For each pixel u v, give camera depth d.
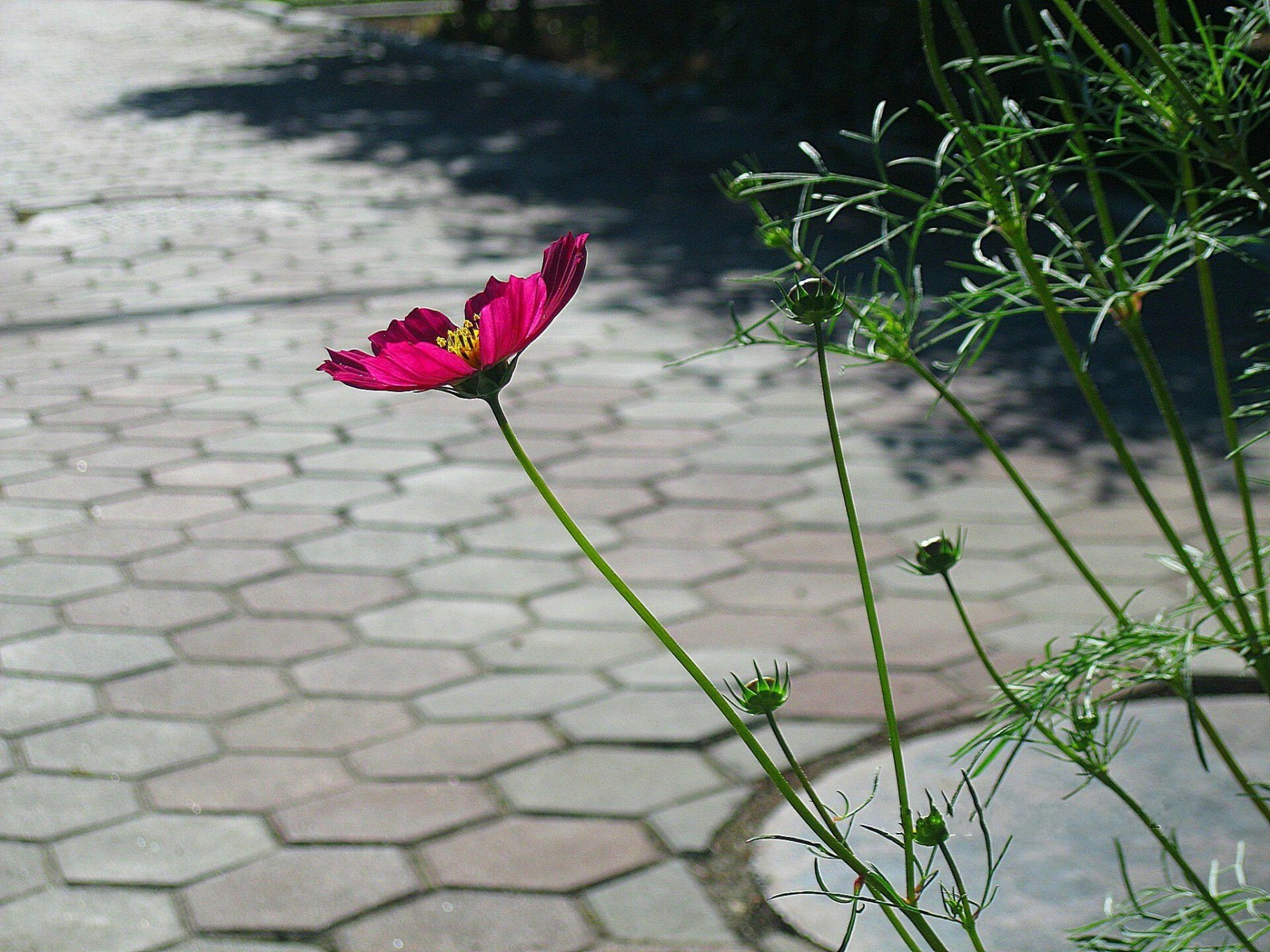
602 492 4.81
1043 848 2.74
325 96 15.93
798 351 6.38
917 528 4.46
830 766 3.13
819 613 3.89
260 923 2.62
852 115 11.41
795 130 12.27
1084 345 6.36
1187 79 1.53
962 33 1.41
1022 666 3.53
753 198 1.52
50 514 4.61
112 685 3.52
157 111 14.72
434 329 1.42
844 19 11.14
